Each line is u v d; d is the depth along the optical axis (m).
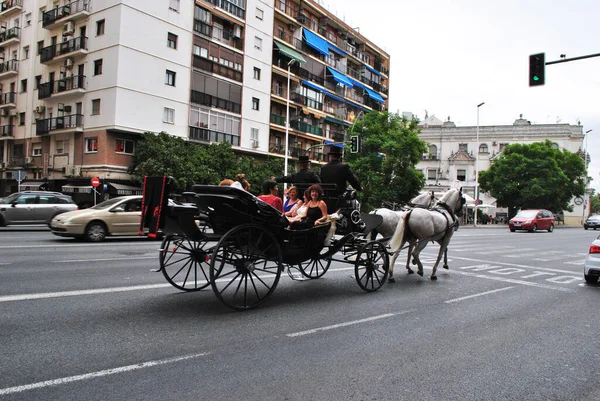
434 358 4.61
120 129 29.33
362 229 8.29
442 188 62.66
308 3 46.91
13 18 39.44
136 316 5.69
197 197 6.24
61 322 5.29
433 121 72.94
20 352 4.29
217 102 35.75
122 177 30.05
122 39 29.30
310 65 47.66
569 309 7.16
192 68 33.62
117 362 4.13
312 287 8.20
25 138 37.34
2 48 40.31
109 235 15.45
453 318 6.30
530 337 5.50
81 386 3.61
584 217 69.06
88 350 4.41
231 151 33.38
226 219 6.28
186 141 33.19
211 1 35.16
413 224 9.15
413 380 4.01
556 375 4.27
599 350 5.06
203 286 7.41
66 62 32.50
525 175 53.59
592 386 4.03
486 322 6.15
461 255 14.97
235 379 3.87
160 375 3.89
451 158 66.50
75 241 15.05
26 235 16.64
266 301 6.88
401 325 5.82
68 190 30.22
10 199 19.09
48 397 3.40
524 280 9.98
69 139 32.38
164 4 31.61
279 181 8.69
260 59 40.22
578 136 65.31
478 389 3.87
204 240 6.67
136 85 30.12
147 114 30.78
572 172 55.06
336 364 4.33
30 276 8.05
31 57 37.16
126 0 29.45
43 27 34.78
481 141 65.94
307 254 7.19
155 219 6.15
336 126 53.41
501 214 65.19
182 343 4.74
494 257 14.77
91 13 31.08
